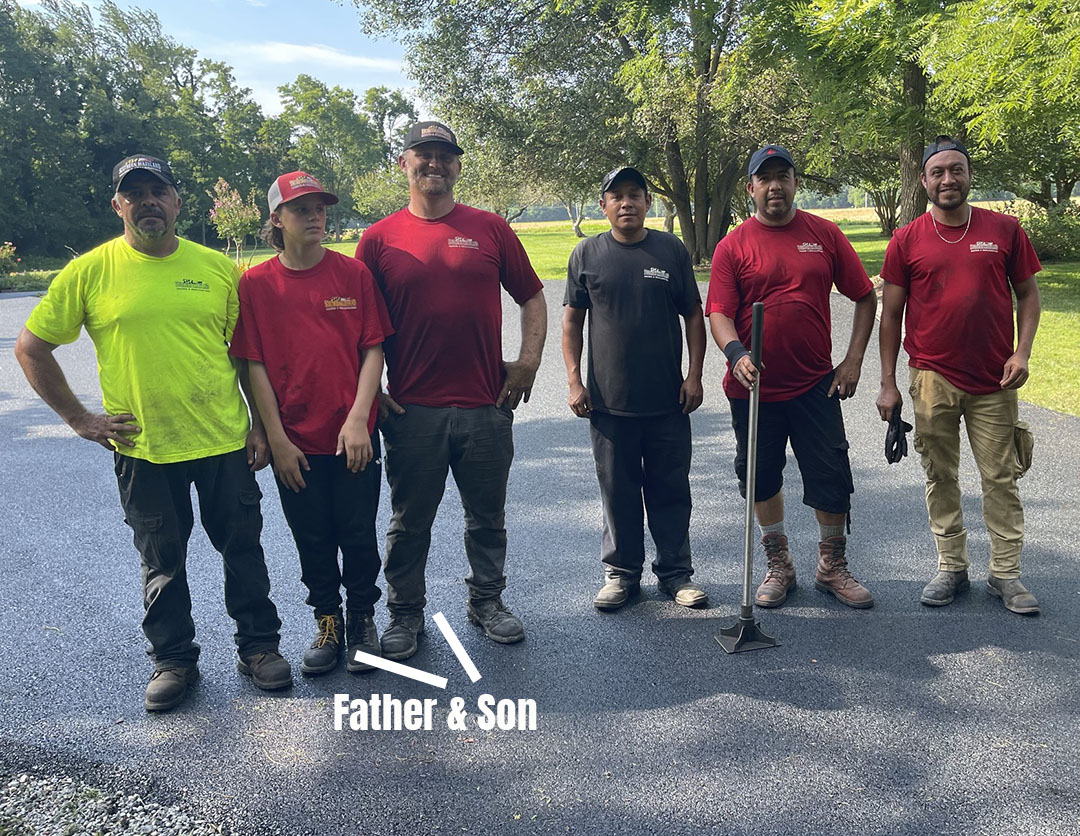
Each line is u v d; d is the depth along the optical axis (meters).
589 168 23.89
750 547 3.26
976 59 9.39
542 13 21.56
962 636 3.30
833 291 14.50
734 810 2.32
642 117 19.98
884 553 4.15
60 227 52.47
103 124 56.19
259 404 3.09
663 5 15.61
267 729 2.79
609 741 2.67
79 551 4.38
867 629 3.39
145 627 3.03
